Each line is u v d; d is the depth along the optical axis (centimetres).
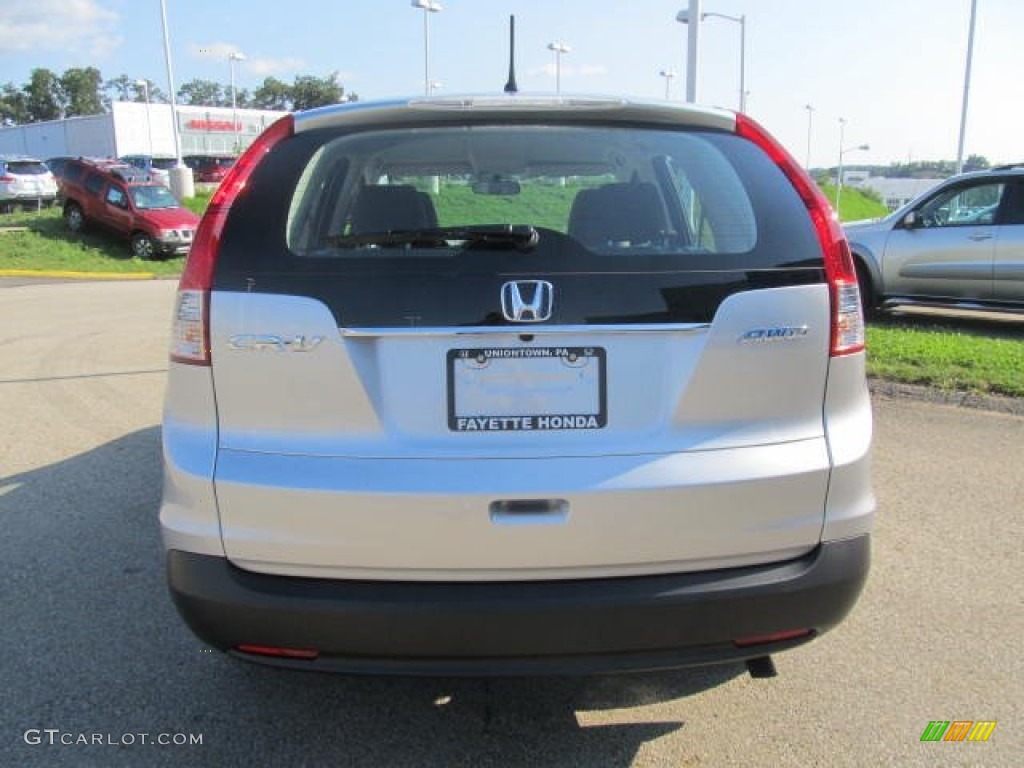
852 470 237
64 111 12050
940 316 1099
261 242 230
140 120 5650
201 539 228
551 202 272
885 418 612
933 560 389
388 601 220
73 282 1752
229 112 6259
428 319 223
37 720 276
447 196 285
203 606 227
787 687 296
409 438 226
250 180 239
